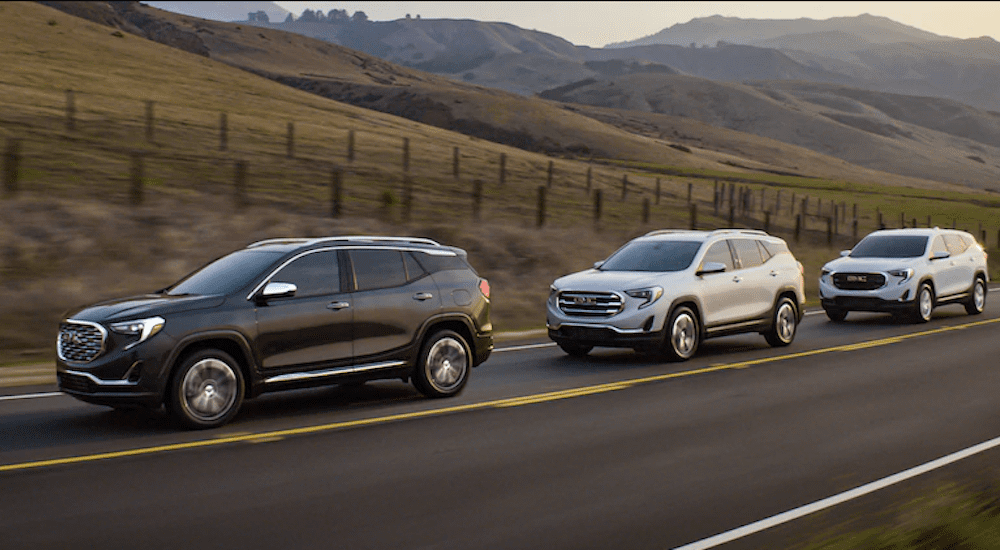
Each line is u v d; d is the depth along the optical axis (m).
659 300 12.81
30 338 13.83
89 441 7.71
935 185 188.62
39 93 43.25
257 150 38.16
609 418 8.95
